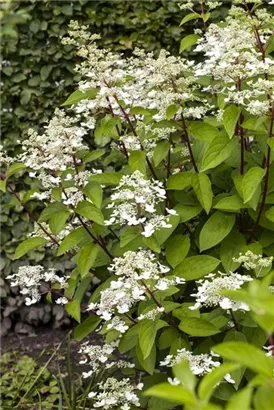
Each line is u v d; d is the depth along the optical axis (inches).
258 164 121.0
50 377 169.3
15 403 160.2
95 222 120.0
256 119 110.5
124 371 127.0
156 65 115.1
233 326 110.7
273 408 45.1
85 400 145.2
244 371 103.7
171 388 43.3
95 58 117.7
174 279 107.7
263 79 115.8
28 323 198.8
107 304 108.3
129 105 123.5
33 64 193.0
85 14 192.4
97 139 123.8
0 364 178.7
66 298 125.6
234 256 116.6
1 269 195.2
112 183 120.7
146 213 120.7
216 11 192.5
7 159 118.0
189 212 118.7
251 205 111.3
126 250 116.0
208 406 42.2
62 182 117.6
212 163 110.3
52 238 124.4
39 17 191.0
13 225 194.7
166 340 111.5
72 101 123.0
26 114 194.9
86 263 115.6
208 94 159.5
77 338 123.2
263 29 119.4
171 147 130.0
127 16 192.9
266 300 44.6
